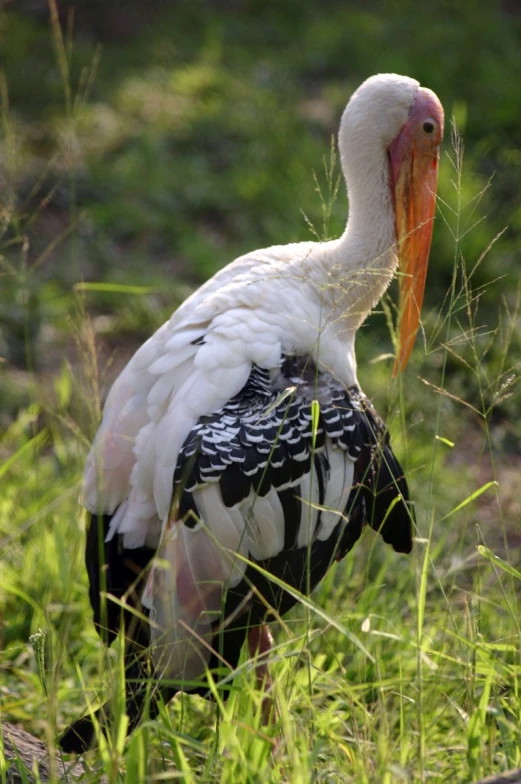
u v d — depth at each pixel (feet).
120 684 17.58
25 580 27.40
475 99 61.31
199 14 81.92
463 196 47.96
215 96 67.36
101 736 17.47
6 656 25.66
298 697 20.63
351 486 21.85
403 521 22.91
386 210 24.50
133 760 16.33
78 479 30.27
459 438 38.19
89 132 62.64
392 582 28.78
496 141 56.75
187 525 19.88
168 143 61.77
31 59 72.49
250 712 17.76
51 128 62.49
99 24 80.23
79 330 24.54
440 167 48.88
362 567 29.19
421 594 18.57
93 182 57.11
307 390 21.35
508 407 38.93
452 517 32.37
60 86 67.87
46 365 42.93
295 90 68.13
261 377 21.07
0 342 42.96
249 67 72.02
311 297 22.63
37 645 19.40
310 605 17.81
